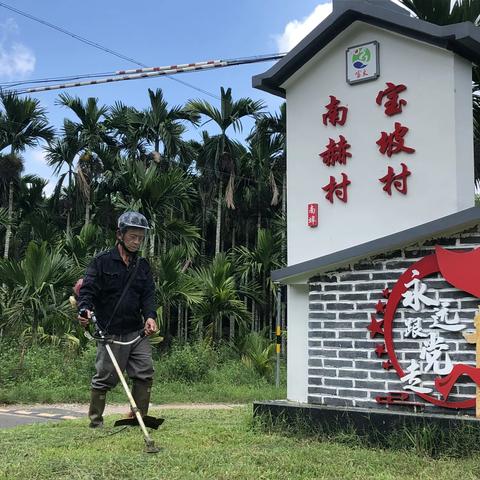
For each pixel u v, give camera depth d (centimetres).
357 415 489
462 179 554
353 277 533
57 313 1198
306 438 502
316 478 380
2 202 2014
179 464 403
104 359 507
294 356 611
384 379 505
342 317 535
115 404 969
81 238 1731
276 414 534
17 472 383
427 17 876
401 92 581
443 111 554
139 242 498
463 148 558
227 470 389
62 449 455
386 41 594
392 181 580
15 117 1936
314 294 554
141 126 1986
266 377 1408
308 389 547
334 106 625
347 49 618
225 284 1568
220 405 1054
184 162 2025
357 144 608
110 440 482
